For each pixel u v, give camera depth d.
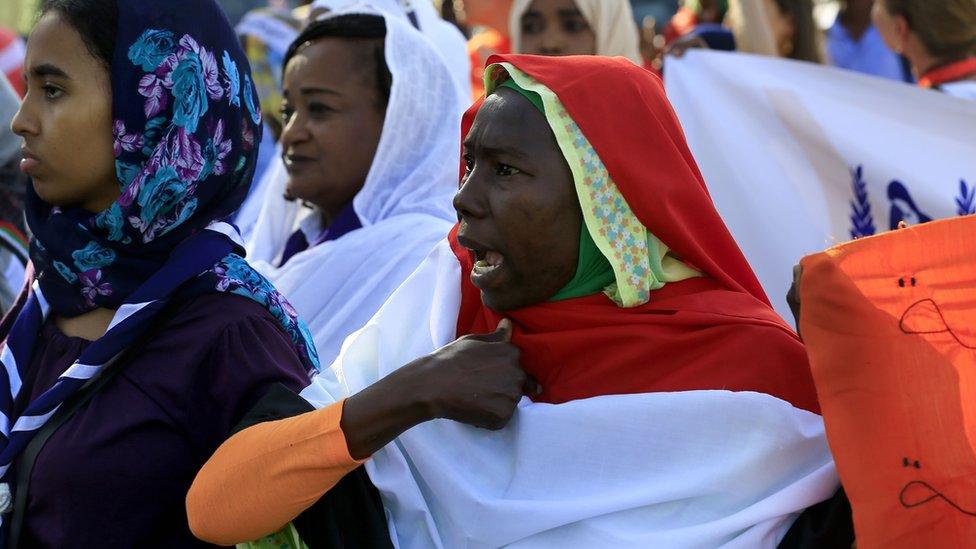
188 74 2.33
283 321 2.44
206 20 2.38
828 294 2.09
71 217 2.39
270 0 7.96
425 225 3.29
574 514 2.16
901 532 1.98
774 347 2.26
